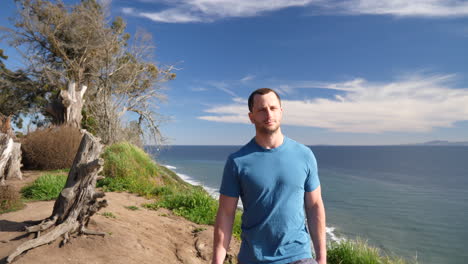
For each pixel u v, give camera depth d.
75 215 3.96
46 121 25.12
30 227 3.69
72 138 12.31
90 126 19.16
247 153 2.00
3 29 21.77
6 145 7.71
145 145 19.80
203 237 5.41
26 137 12.09
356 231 16.16
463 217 21.53
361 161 102.94
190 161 72.50
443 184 43.09
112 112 18.95
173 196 8.40
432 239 15.66
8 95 24.97
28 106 25.48
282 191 1.89
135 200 8.11
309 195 2.04
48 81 24.27
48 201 6.52
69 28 22.25
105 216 5.30
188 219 6.79
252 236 1.94
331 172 58.31
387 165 84.75
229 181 1.98
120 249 3.97
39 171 11.41
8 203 5.28
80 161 4.11
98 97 19.80
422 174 59.28
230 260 4.98
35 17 21.94
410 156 154.00
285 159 1.94
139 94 22.42
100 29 21.77
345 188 34.97
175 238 5.32
